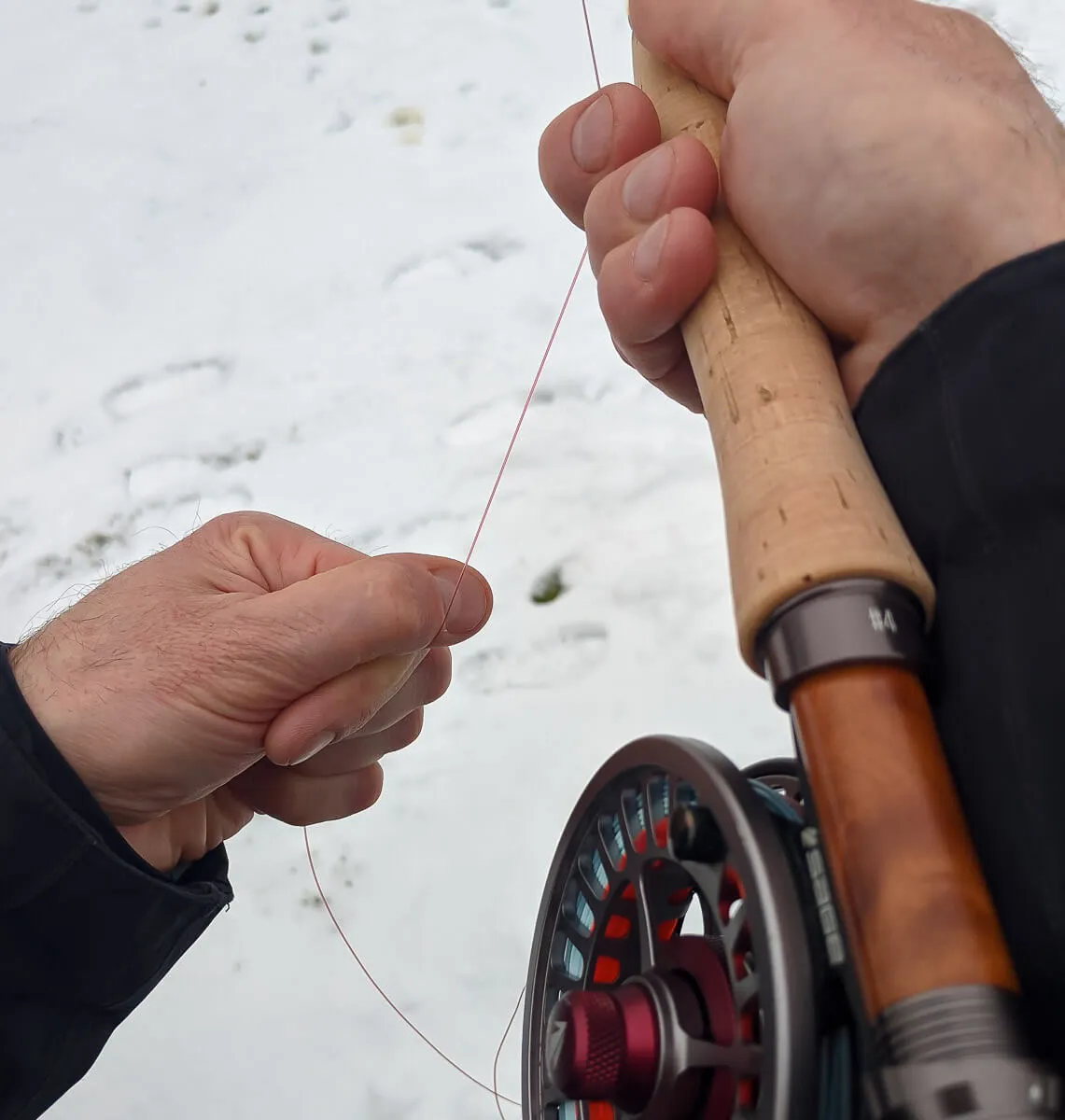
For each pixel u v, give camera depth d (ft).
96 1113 4.25
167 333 6.44
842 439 1.70
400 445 5.73
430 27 7.44
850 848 1.37
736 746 4.55
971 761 1.42
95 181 7.18
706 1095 1.58
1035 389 1.49
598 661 4.85
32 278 6.81
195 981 4.46
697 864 1.71
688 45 2.34
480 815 4.62
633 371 5.70
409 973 4.38
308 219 6.73
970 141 1.90
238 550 2.77
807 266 2.08
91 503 5.90
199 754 2.45
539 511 5.31
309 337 6.25
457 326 6.08
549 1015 2.09
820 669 1.45
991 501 1.48
